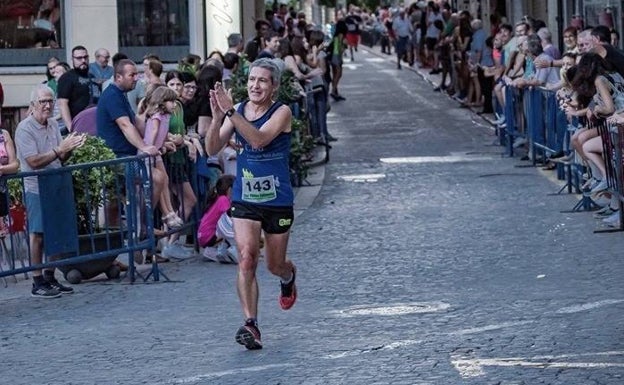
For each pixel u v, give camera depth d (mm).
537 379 10391
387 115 41000
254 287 12086
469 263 16359
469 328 12484
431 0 57875
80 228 16188
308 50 32562
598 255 16359
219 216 17438
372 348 11812
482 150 30250
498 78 31969
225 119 12234
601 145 19672
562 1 38344
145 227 16391
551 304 13445
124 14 30094
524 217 20047
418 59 62844
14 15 29031
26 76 29094
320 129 29203
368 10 121500
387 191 24094
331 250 17906
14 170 15602
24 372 11672
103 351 12352
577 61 21516
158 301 14930
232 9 31438
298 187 25188
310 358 11523
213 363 11547
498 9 49562
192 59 23703
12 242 15492
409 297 14328
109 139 17500
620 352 11188
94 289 15961
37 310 14820
